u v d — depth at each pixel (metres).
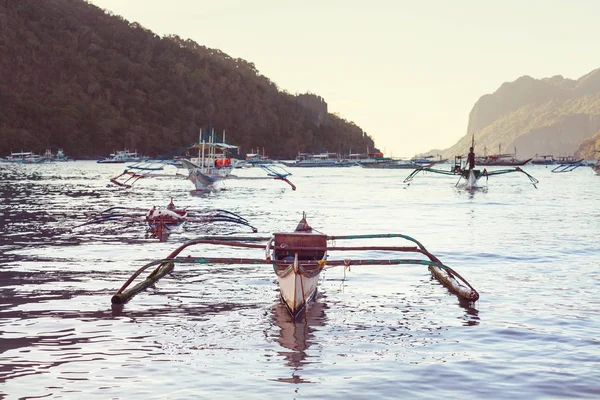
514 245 29.03
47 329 14.41
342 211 48.31
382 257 25.55
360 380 11.46
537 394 10.88
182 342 13.58
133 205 51.72
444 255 25.98
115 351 12.92
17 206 49.66
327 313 16.19
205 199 61.88
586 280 20.61
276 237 19.95
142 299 17.45
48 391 10.80
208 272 21.69
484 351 13.16
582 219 42.84
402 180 120.62
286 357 12.69
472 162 89.69
